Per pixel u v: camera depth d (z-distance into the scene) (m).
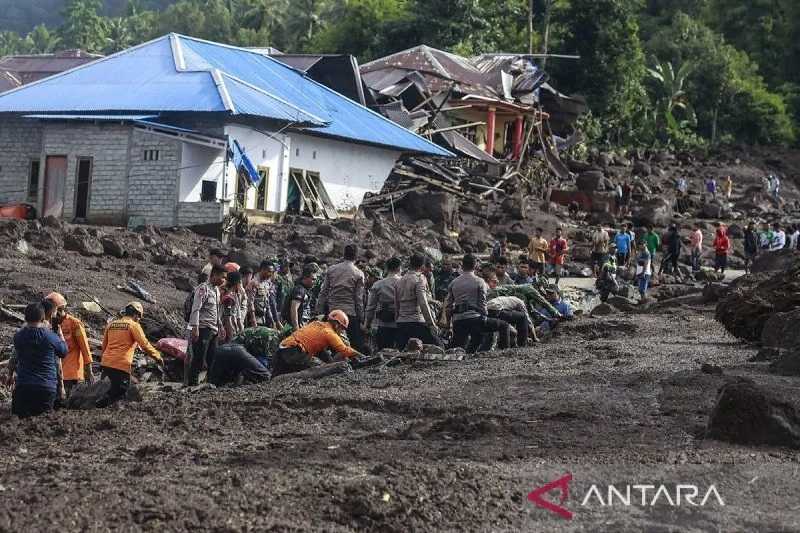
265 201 63.75
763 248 69.81
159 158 59.47
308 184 67.88
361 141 70.00
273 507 13.10
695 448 16.11
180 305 39.16
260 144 63.16
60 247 45.19
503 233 71.12
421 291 28.38
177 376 30.30
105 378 24.03
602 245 59.97
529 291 31.67
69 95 63.31
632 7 129.00
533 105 97.75
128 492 13.49
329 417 19.19
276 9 193.00
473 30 120.31
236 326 28.08
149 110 60.00
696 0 193.62
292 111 64.69
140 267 43.62
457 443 16.70
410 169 78.19
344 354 25.45
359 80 82.69
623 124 135.75
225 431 18.16
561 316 33.59
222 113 59.53
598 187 91.25
